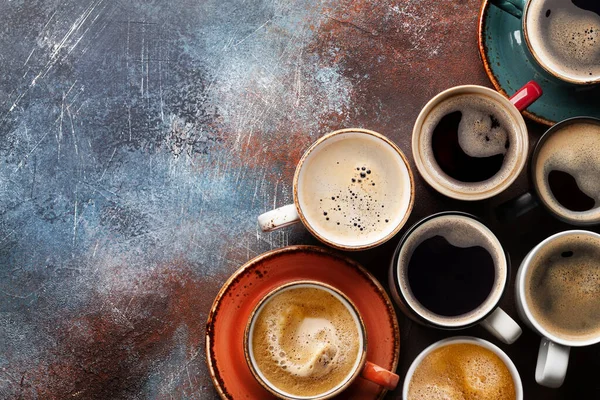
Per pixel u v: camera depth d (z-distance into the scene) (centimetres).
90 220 75
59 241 75
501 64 74
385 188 72
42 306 75
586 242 71
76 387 74
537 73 74
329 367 70
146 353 75
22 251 75
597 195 73
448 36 77
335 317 71
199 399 74
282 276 71
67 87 76
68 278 75
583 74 73
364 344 69
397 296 71
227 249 75
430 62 77
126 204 75
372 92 76
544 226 76
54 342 75
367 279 71
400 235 75
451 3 77
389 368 71
